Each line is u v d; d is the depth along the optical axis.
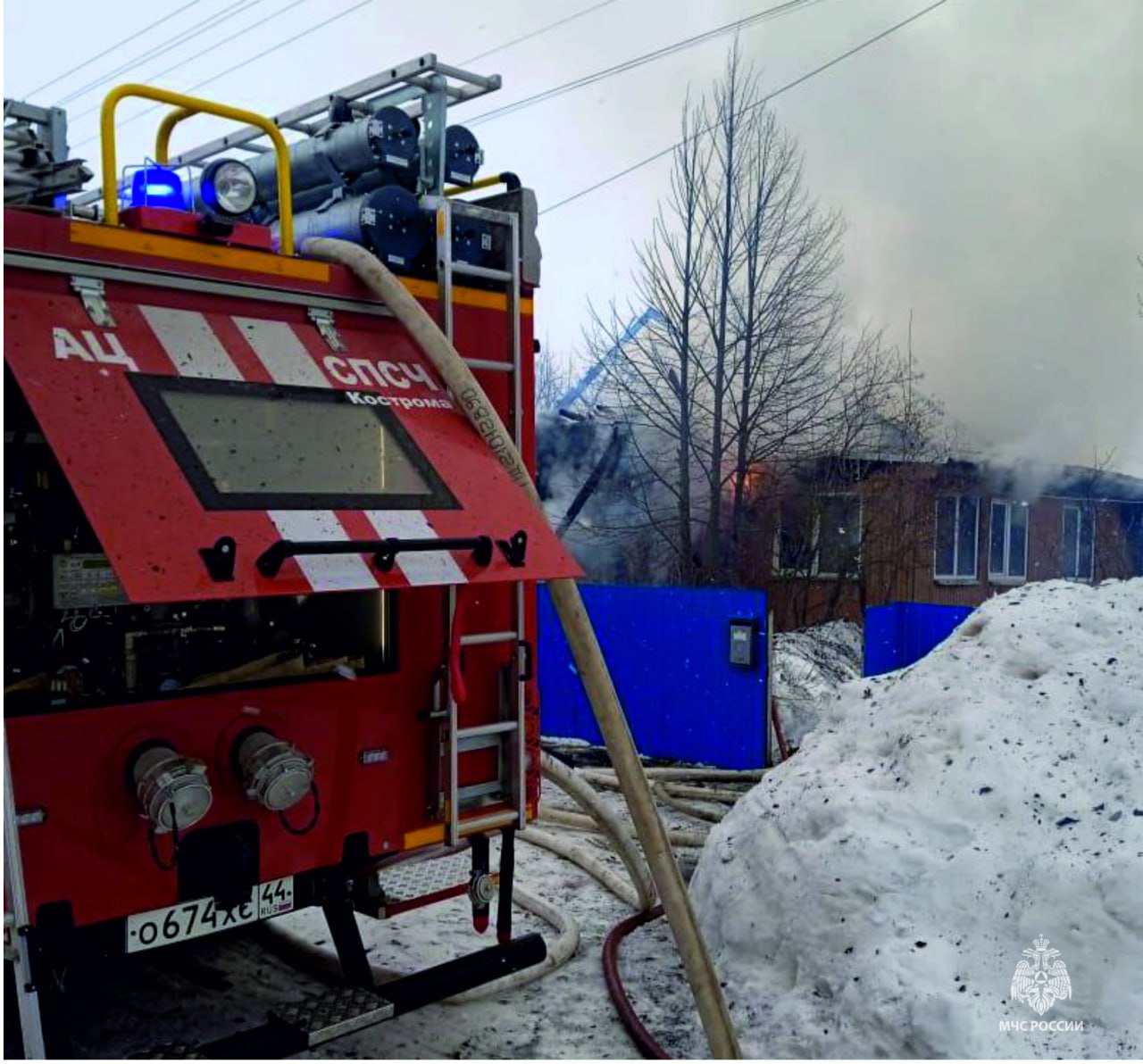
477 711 3.75
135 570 2.47
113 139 3.06
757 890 4.19
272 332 3.22
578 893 5.25
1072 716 4.16
